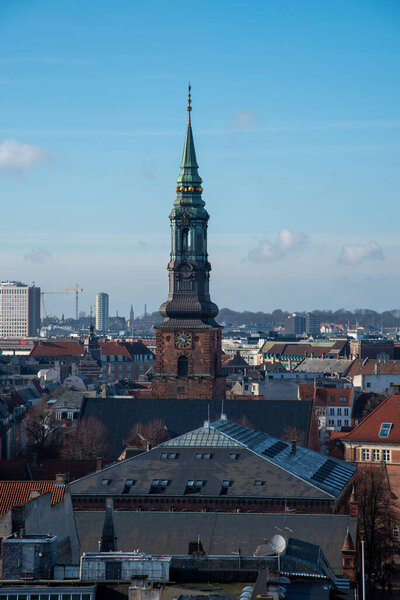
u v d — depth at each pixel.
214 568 123.06
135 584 112.50
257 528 166.25
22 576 121.44
